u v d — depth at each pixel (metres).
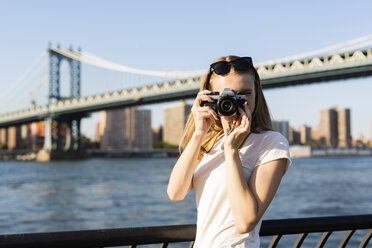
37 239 1.28
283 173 1.34
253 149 1.35
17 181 40.09
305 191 30.25
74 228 16.53
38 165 75.06
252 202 1.22
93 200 25.44
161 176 46.84
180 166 1.43
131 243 1.41
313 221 1.65
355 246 11.48
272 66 40.22
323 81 39.94
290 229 1.61
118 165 77.56
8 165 81.12
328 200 24.75
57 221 18.19
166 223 17.38
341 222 1.68
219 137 1.47
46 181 40.00
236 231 1.27
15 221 18.14
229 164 1.27
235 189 1.24
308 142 192.62
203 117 1.41
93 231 1.36
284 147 1.33
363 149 169.50
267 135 1.36
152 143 158.12
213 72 1.47
